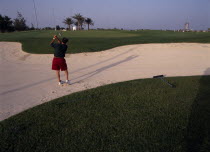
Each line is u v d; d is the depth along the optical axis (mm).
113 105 4750
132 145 3209
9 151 3125
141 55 12672
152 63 10555
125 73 8469
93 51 13609
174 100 5023
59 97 5453
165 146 3172
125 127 3736
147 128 3695
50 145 3250
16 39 18641
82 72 8812
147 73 8391
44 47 14484
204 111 4363
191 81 6727
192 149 3107
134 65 10148
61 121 4012
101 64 10555
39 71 9117
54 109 4594
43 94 5887
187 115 4195
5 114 4516
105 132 3580
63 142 3322
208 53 12961
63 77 7945
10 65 10562
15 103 5207
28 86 6766
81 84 6844
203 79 6980
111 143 3270
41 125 3879
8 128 3791
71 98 5285
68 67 9930
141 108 4566
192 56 12195
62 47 6422
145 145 3203
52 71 9078
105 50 13984
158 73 8352
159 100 5031
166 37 22766
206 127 3709
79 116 4207
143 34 30375
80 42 17109
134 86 6230
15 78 7891
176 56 12250
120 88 6047
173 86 6121
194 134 3498
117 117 4129
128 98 5184
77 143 3289
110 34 30109
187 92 5605
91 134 3529
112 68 9570
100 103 4883
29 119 4133
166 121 3949
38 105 4895
